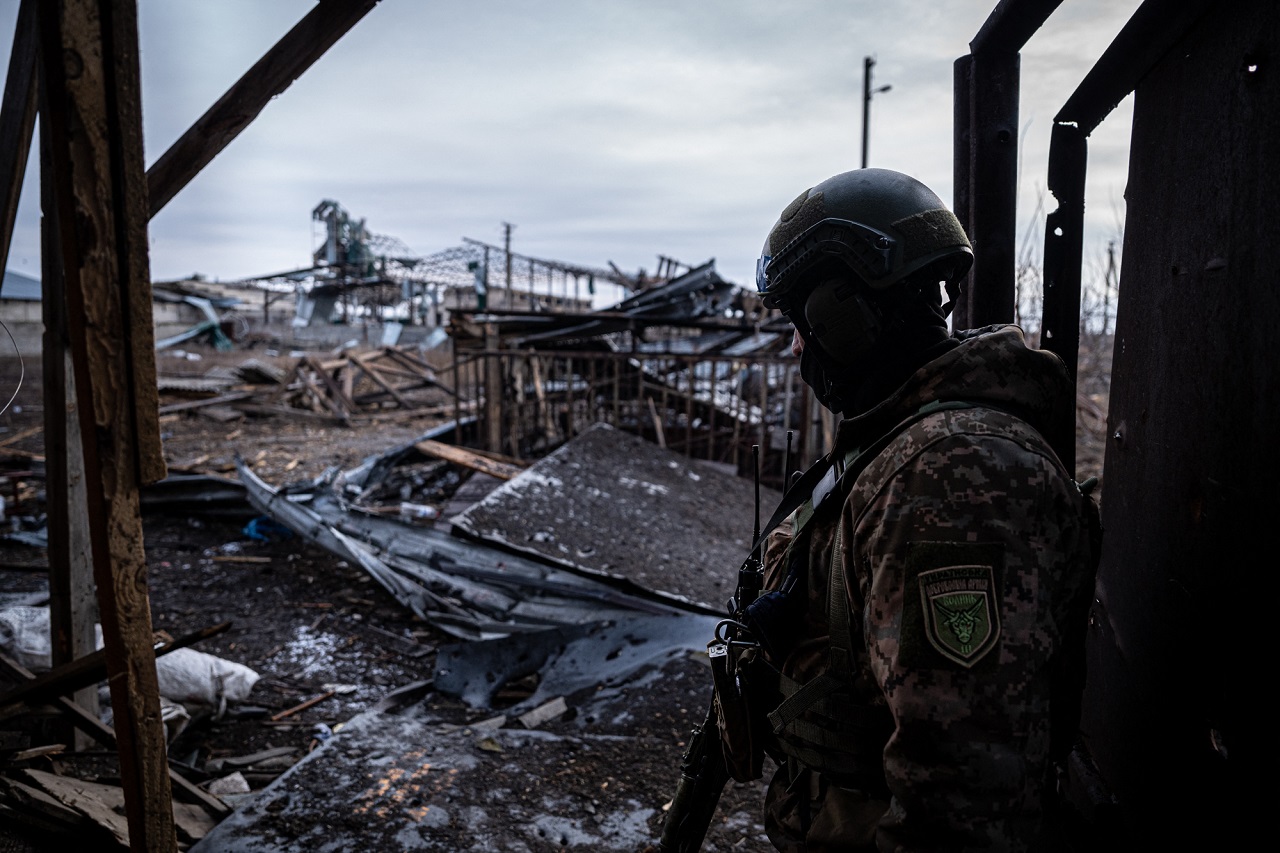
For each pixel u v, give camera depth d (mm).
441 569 4594
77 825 2113
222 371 19609
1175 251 1149
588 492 5754
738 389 8219
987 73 1594
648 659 3271
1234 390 964
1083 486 1008
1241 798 922
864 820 956
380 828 2166
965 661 778
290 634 4453
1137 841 1229
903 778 800
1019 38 1516
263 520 6305
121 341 1153
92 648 2750
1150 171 1258
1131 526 1304
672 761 2555
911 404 935
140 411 1186
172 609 4797
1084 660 919
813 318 1024
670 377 9484
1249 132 933
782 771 1144
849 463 990
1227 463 978
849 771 957
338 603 4930
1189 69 1105
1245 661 917
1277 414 864
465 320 8648
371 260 38344
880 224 974
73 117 1072
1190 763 1056
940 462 838
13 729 2623
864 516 895
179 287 32344
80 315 1113
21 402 12578
